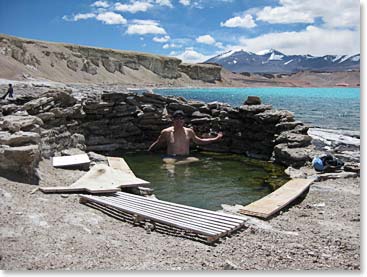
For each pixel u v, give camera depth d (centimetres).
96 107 1548
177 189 987
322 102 4306
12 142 810
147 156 1467
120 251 478
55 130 1237
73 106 1439
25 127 961
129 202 711
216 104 1709
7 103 1321
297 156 1214
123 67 13425
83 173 943
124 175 902
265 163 1340
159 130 1664
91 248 479
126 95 1661
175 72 15075
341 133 1864
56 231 528
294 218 693
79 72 11531
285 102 4297
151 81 13788
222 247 523
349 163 1098
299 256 493
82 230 549
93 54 12756
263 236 578
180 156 1449
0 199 623
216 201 881
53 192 748
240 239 561
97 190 756
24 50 9912
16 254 439
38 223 550
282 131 1398
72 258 441
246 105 1587
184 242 541
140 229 600
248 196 924
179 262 452
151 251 488
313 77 17488
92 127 1552
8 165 767
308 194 861
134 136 1656
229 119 1603
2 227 513
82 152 1237
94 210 681
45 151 1036
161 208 674
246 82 18425
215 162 1361
